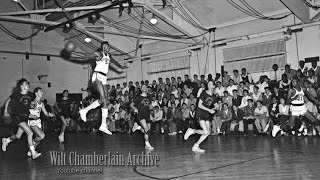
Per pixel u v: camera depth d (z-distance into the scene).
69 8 12.62
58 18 15.57
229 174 4.30
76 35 17.95
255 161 5.25
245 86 11.26
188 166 5.04
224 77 12.38
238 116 10.47
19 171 5.11
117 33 14.28
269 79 11.35
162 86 14.31
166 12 14.26
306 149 6.42
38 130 6.64
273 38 12.41
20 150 8.48
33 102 6.55
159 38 14.20
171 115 12.31
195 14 13.95
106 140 10.40
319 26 11.21
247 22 13.16
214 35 14.23
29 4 16.83
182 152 6.77
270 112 9.94
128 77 17.88
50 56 18.45
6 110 6.44
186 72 15.33
